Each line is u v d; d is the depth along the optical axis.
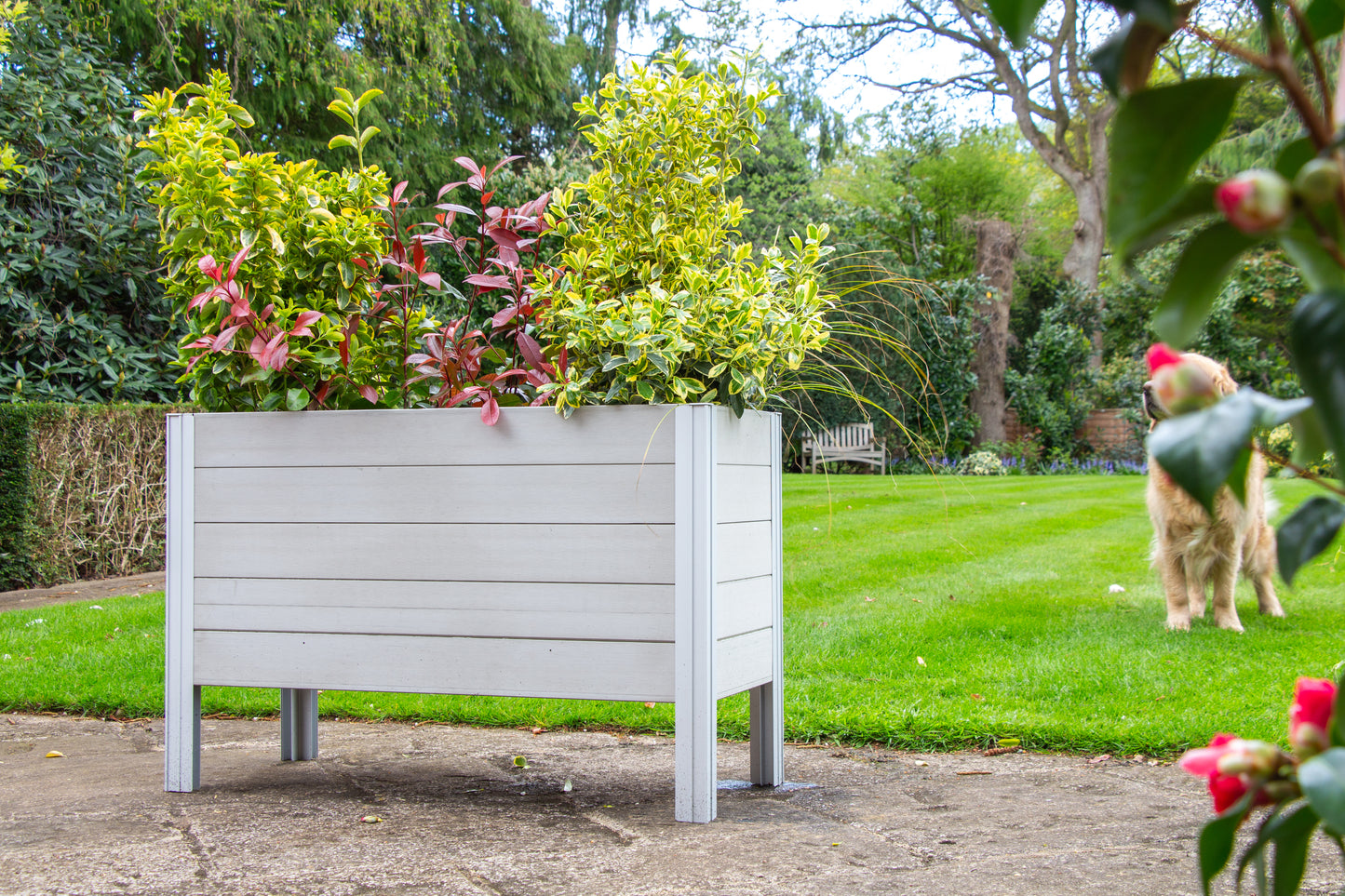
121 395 7.89
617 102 2.55
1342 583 5.71
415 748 2.92
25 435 6.61
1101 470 16.25
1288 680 3.28
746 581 2.34
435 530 2.30
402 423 2.33
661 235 2.50
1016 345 18.58
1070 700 3.16
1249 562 4.74
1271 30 0.46
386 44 12.92
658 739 3.04
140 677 3.75
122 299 8.23
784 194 16.61
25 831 2.09
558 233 2.64
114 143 8.25
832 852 1.93
